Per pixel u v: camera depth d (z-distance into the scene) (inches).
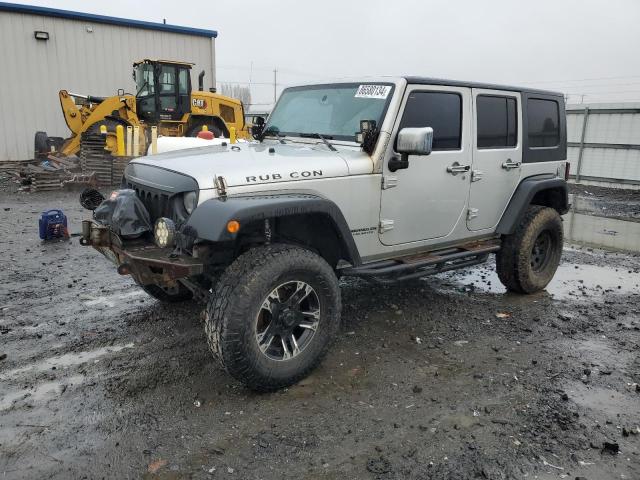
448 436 117.0
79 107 622.2
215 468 105.0
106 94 720.3
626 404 132.6
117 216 136.9
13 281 217.6
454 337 173.5
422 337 172.7
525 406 130.6
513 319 190.4
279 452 110.4
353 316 189.6
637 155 557.0
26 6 640.4
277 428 118.9
